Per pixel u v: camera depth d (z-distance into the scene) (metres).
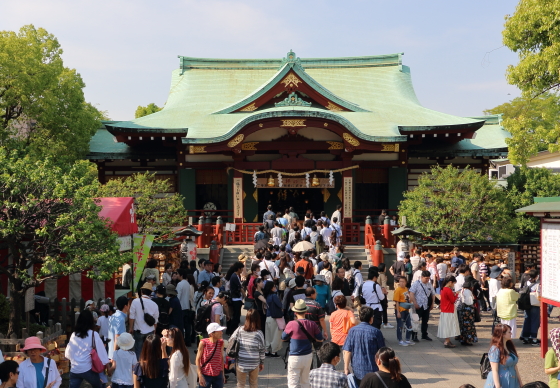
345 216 35.81
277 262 21.05
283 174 35.88
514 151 22.77
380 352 8.62
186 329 17.03
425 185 31.33
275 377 14.07
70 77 31.38
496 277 19.77
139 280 19.70
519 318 21.69
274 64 49.56
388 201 37.81
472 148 38.41
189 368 10.17
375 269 16.16
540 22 20.27
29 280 13.30
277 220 30.44
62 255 14.22
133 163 39.19
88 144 36.41
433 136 37.28
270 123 34.53
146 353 9.82
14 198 13.29
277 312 15.93
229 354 11.27
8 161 13.27
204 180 38.78
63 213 12.96
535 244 33.16
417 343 17.77
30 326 14.68
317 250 27.83
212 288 14.85
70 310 15.29
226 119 39.38
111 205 17.56
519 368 14.87
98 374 10.86
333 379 9.17
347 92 45.44
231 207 37.25
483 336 18.86
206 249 30.19
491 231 29.88
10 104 28.53
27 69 27.58
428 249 30.47
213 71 49.06
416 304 17.55
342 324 12.70
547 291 14.91
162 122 39.03
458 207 29.72
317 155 37.22
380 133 35.88
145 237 20.11
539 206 14.63
